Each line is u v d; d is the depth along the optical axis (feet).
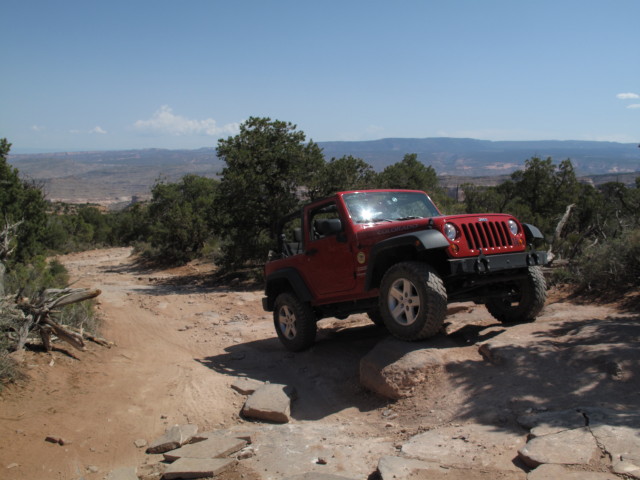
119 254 140.05
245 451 14.40
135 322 35.42
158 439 15.57
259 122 65.26
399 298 18.54
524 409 13.44
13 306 21.81
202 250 96.89
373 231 19.83
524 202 95.61
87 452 14.90
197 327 34.71
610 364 14.29
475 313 25.30
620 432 11.09
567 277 30.14
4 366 18.37
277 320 25.91
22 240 49.01
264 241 64.85
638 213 38.96
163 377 21.79
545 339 17.65
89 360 22.80
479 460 11.58
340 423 16.40
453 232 17.63
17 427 15.65
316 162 64.44
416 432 14.30
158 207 130.11
